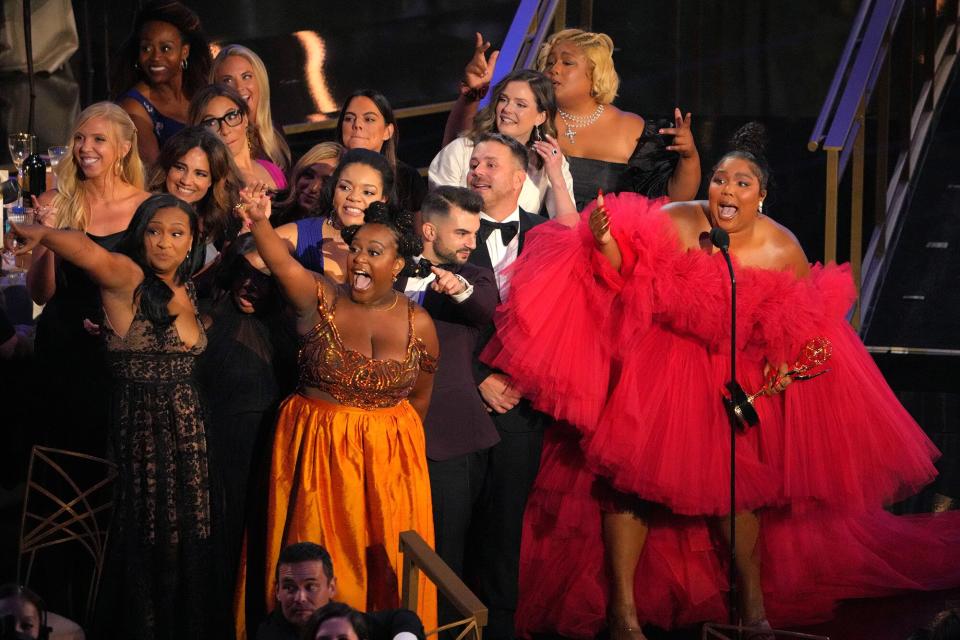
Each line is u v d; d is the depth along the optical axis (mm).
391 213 15883
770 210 27266
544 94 20141
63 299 17188
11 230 14578
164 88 23281
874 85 24172
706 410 17797
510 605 17984
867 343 24391
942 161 27672
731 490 16094
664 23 29844
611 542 18344
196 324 15891
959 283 25344
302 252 17422
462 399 17156
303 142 28875
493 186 18281
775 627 18891
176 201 15508
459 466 17219
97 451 17047
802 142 28031
